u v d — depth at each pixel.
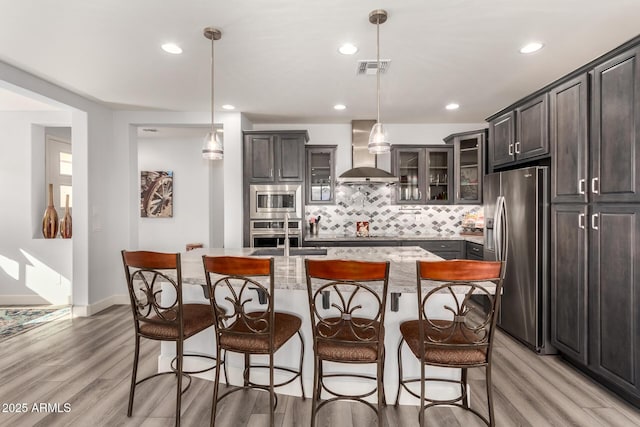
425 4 2.04
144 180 6.34
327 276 1.77
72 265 4.02
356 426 2.02
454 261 1.69
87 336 3.37
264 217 4.53
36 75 3.15
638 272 2.10
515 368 2.73
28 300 4.39
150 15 2.14
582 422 2.05
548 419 2.08
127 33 2.37
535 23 2.27
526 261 3.05
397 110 4.38
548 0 2.01
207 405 2.23
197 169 6.36
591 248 2.46
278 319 2.15
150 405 2.22
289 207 4.54
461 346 1.77
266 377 2.41
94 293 4.08
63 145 4.84
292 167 4.55
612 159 2.27
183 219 6.39
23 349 3.07
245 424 2.04
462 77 3.24
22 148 4.35
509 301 3.31
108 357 2.91
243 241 4.53
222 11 2.10
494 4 2.05
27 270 4.38
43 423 2.03
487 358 1.79
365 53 2.71
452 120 4.91
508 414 2.13
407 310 2.28
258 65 2.92
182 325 2.01
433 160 4.93
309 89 3.54
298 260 2.67
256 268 1.83
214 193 6.71
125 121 4.37
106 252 4.29
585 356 2.52
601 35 2.43
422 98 3.88
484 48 2.63
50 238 4.37
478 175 4.65
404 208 5.13
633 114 2.11
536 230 2.94
